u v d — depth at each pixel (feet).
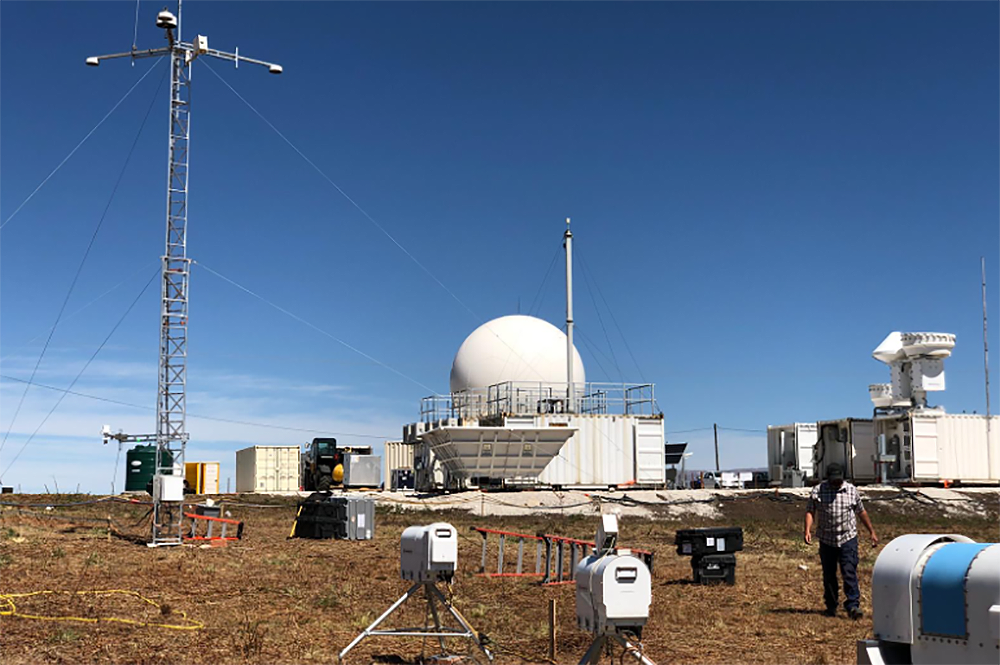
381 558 78.69
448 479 186.09
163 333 94.02
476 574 68.80
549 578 64.28
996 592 21.21
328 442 237.86
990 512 166.30
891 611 23.59
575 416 189.98
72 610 47.19
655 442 193.88
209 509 101.45
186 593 55.36
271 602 52.49
